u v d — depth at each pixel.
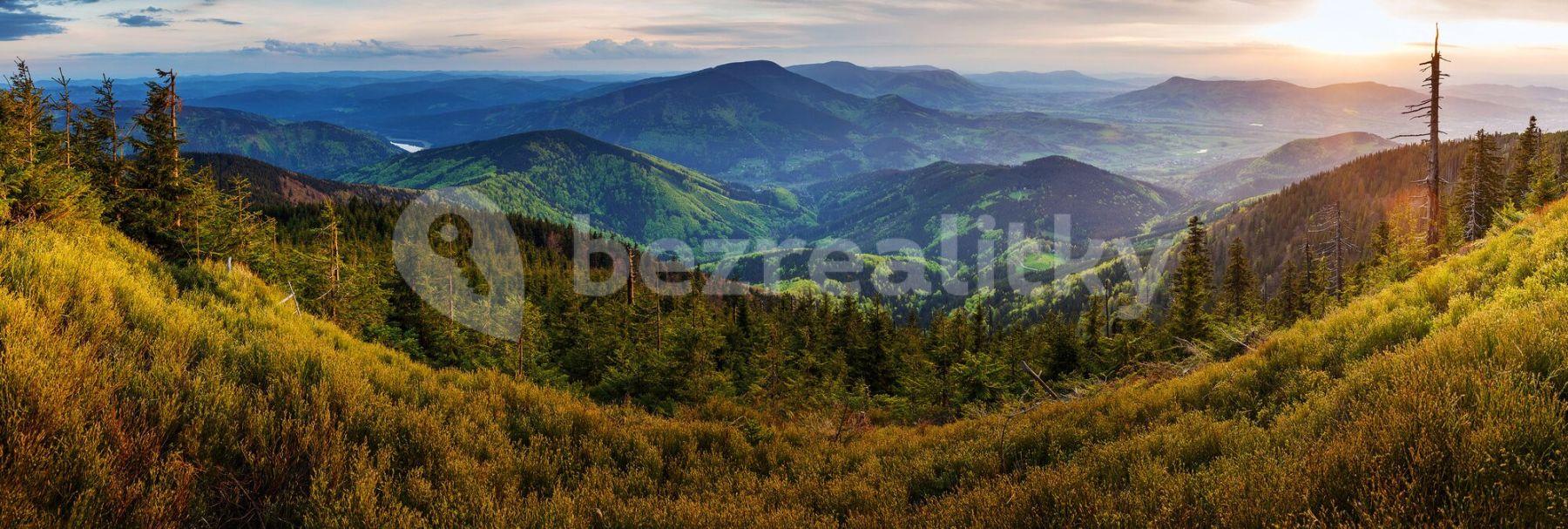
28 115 18.12
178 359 7.15
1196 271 39.56
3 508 3.90
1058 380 36.50
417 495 5.70
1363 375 6.50
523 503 6.08
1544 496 3.41
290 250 31.44
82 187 14.05
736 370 41.59
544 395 10.32
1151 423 8.20
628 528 5.89
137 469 4.92
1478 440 3.88
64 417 4.89
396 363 10.50
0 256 8.07
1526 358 5.21
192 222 22.61
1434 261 24.72
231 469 5.44
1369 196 152.50
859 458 9.52
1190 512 4.31
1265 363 9.38
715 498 6.85
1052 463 7.31
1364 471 3.99
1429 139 25.38
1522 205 38.81
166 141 22.08
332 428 6.32
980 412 17.39
